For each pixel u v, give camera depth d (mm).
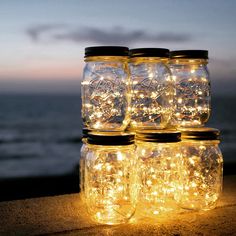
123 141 531
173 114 663
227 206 669
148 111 627
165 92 628
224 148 7469
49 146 7941
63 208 659
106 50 537
